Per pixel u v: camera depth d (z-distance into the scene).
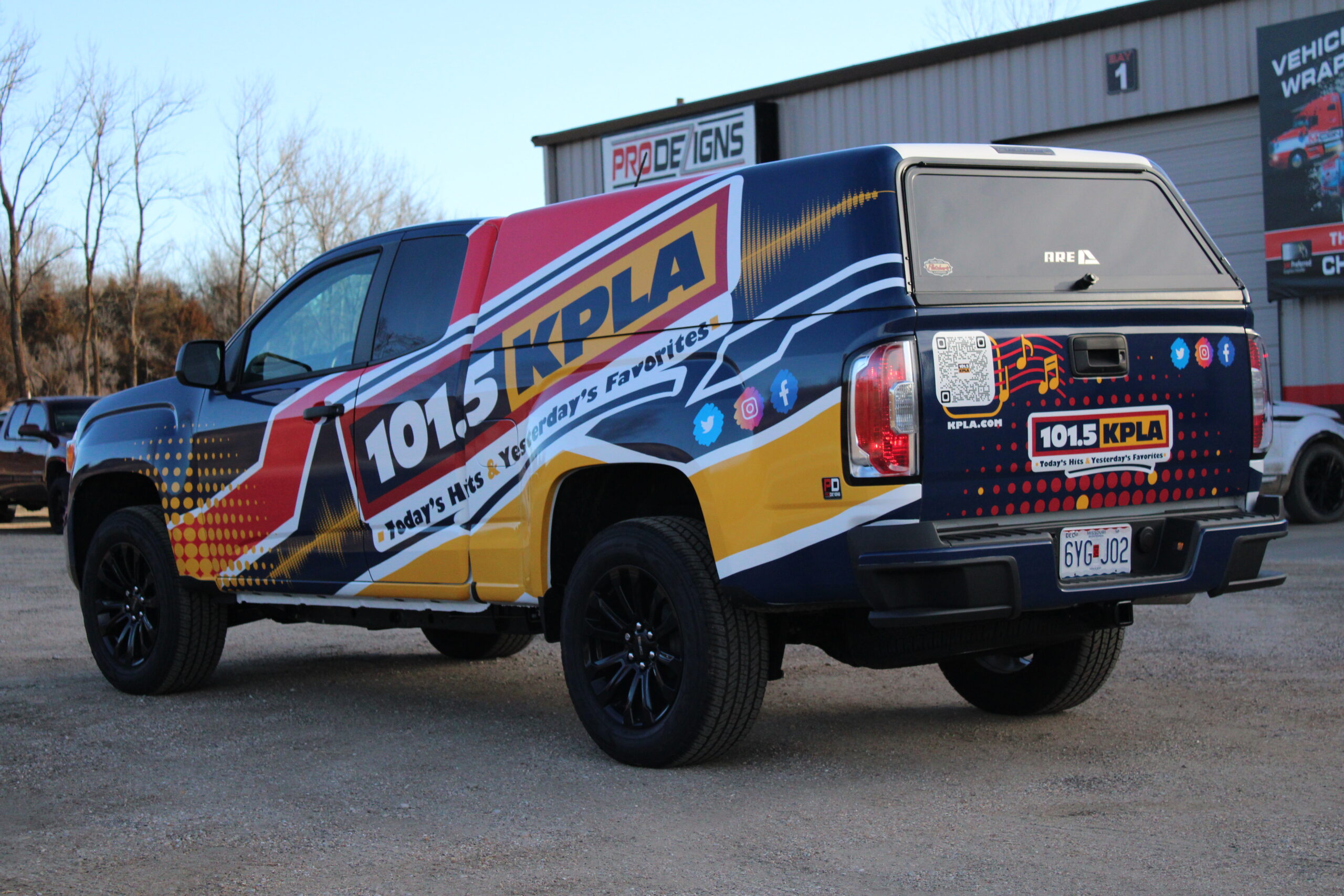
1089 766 4.50
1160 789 4.17
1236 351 4.56
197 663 6.32
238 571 6.10
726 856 3.62
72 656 7.67
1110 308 4.24
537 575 4.91
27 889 3.50
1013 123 18.00
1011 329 4.10
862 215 4.07
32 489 19.75
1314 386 15.55
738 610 4.40
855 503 3.95
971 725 5.23
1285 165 15.43
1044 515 4.16
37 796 4.48
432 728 5.49
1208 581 4.33
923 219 4.11
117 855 3.79
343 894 3.41
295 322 6.08
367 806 4.27
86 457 6.86
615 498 5.06
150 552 6.37
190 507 6.27
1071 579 4.16
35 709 6.09
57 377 54.50
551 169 24.28
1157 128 16.83
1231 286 4.66
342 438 5.63
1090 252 4.41
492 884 3.45
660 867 3.55
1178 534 4.33
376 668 7.09
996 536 4.00
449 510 5.21
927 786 4.30
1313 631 7.02
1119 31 16.92
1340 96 14.95
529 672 6.88
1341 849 3.52
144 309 58.03
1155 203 4.65
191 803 4.36
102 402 7.02
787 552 4.12
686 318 4.47
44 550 15.66
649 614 4.65
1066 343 4.18
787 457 4.11
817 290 4.13
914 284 4.01
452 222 5.55
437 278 5.47
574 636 4.79
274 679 6.81
